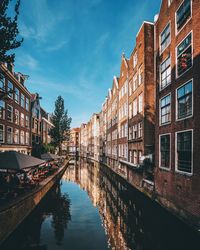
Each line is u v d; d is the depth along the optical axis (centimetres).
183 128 1170
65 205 1759
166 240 1043
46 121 4812
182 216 1118
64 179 3150
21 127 2917
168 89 1399
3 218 884
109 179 3131
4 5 851
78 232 1178
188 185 1077
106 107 4706
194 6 1104
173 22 1359
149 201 1638
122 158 2900
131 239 1076
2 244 873
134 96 2339
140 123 2073
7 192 1167
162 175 1423
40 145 3975
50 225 1286
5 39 852
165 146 1424
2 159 1202
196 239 970
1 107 2233
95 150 6612
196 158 1019
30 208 1282
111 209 1641
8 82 2423
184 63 1211
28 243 1029
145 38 2006
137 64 2227
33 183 1606
